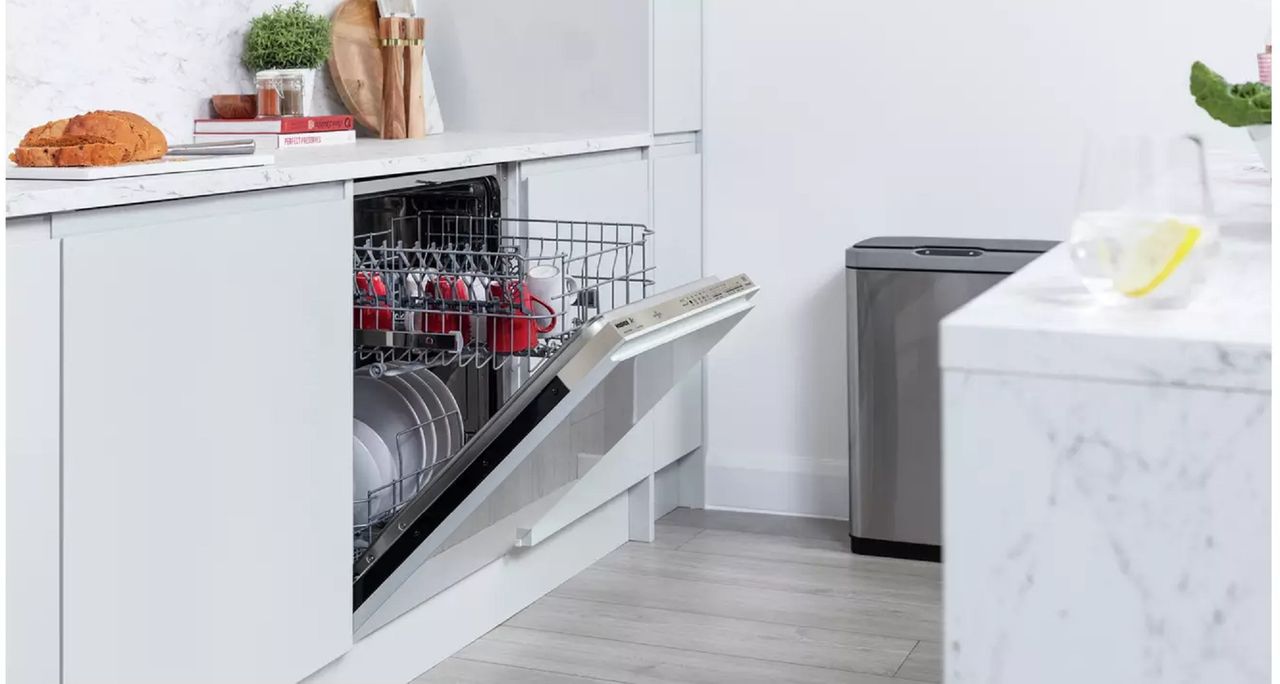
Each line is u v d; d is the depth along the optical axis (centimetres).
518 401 194
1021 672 87
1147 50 305
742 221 343
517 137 291
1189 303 90
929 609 276
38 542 152
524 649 254
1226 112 136
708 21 340
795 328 342
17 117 218
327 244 200
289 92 265
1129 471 83
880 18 325
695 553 316
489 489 204
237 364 182
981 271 292
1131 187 89
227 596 185
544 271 219
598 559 310
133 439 165
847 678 240
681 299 201
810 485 345
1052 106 314
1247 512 81
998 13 316
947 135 323
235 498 184
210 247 175
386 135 285
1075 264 93
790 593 287
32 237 151
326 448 204
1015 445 85
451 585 247
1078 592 85
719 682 238
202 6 262
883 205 330
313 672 207
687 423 343
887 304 301
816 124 334
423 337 208
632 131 311
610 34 311
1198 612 83
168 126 254
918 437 304
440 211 252
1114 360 82
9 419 146
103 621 163
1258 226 131
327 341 201
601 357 184
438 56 327
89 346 156
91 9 233
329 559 207
